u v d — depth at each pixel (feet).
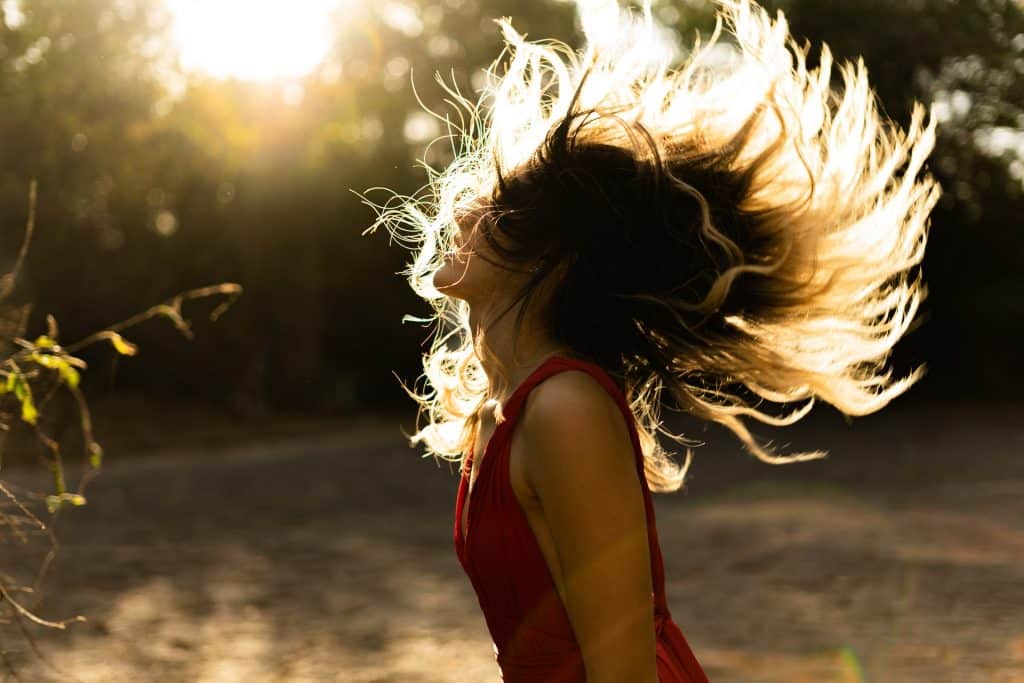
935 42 89.81
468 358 5.99
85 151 71.00
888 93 93.20
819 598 22.38
